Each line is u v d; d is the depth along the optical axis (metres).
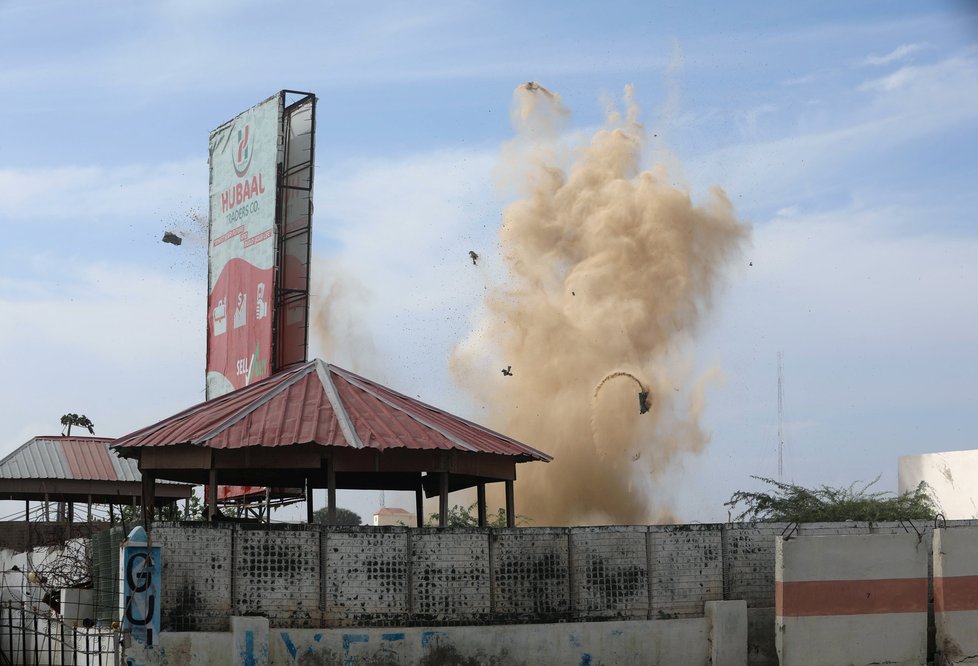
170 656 19.66
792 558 22.22
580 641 21.95
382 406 25.70
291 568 20.83
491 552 22.02
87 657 21.73
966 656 23.06
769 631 23.06
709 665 22.64
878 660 22.47
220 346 41.53
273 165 38.62
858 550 22.58
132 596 19.66
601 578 22.55
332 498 23.73
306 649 20.47
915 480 43.00
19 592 27.67
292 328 37.69
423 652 21.08
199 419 24.75
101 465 43.53
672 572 22.98
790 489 33.78
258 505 41.88
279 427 24.02
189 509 44.12
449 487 30.62
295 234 38.25
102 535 23.28
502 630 21.56
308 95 38.50
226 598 20.41
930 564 23.44
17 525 41.44
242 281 40.16
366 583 21.20
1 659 26.02
